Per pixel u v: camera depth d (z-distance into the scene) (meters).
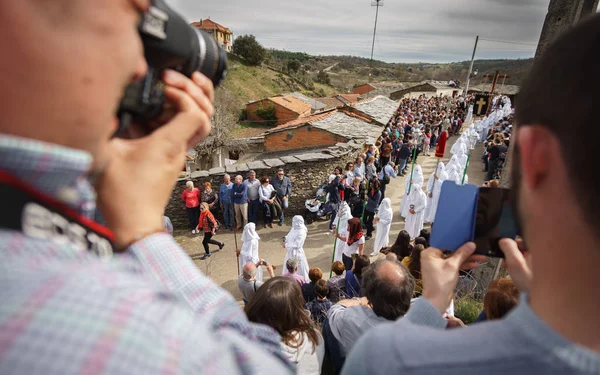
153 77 0.67
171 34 0.67
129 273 0.44
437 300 0.96
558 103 0.47
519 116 0.56
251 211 9.88
